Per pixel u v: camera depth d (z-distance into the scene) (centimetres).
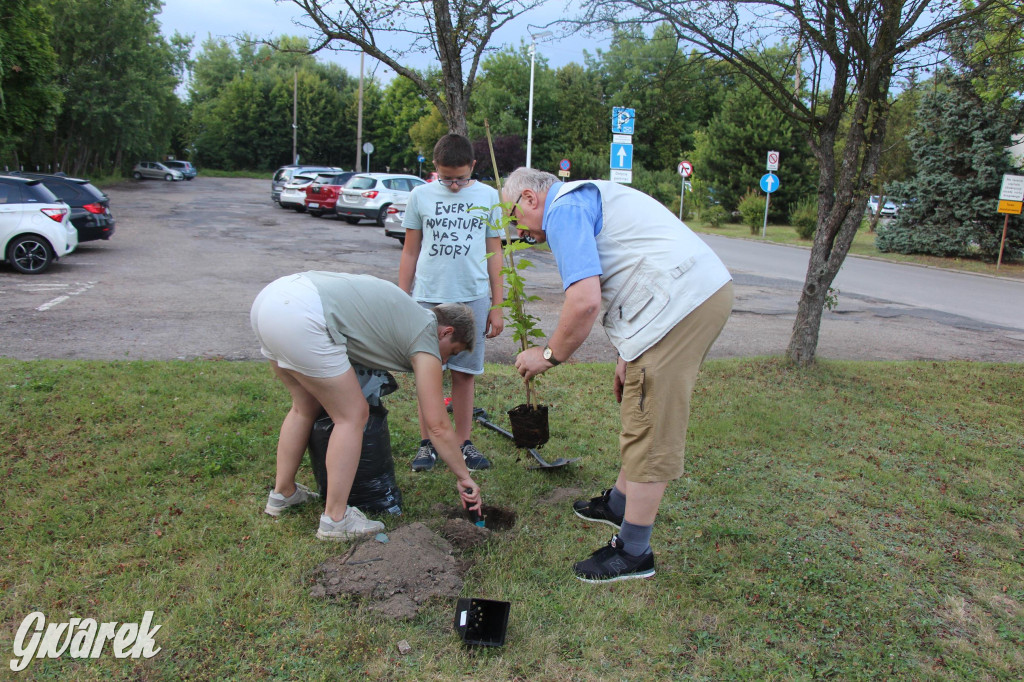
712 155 3719
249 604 254
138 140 4219
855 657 243
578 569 286
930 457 432
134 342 646
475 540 305
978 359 752
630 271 265
